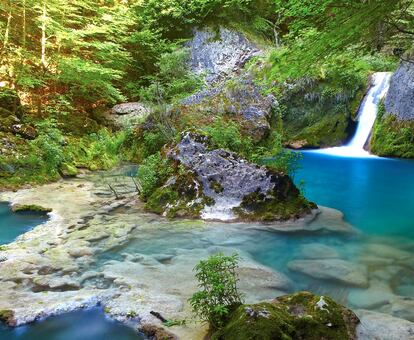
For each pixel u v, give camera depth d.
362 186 10.59
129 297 4.38
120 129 15.75
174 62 17.47
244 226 7.01
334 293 4.68
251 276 5.00
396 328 3.74
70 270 5.16
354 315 3.73
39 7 14.73
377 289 4.79
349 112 16.56
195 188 7.78
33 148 11.31
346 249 6.14
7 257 5.51
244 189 7.64
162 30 20.50
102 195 9.19
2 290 4.53
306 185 10.74
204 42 20.36
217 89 15.82
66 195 9.16
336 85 16.47
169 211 7.61
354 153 15.56
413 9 6.77
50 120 13.52
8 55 15.16
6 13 15.97
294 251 6.00
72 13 17.36
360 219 7.81
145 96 15.52
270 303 3.68
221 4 20.16
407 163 13.59
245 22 21.03
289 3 5.74
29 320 3.98
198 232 6.70
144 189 8.48
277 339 3.19
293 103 16.75
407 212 8.34
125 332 3.83
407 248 6.23
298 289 4.76
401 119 14.51
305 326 3.43
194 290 4.55
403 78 14.32
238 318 3.37
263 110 15.36
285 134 16.69
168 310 4.08
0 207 8.29
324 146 16.61
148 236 6.51
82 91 16.34
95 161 12.77
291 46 6.37
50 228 6.86
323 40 5.53
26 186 9.91
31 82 14.22
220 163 7.99
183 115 14.05
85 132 15.50
